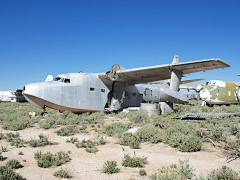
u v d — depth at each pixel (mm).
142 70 14531
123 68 15688
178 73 15234
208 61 12273
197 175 4344
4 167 4172
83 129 10406
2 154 5938
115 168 4793
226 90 25438
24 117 14000
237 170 4672
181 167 4504
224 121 10383
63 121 12227
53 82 14625
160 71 15086
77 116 14086
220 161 5395
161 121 11164
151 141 7594
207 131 8992
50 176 4281
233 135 8516
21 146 6898
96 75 16297
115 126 10250
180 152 6348
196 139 6809
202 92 25969
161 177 3977
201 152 6312
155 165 5082
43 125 10688
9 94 45250
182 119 12625
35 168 4793
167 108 17688
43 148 6703
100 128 10641
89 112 16125
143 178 4172
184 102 18156
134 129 9977
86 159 5566
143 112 15016
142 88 20078
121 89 17875
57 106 14742
